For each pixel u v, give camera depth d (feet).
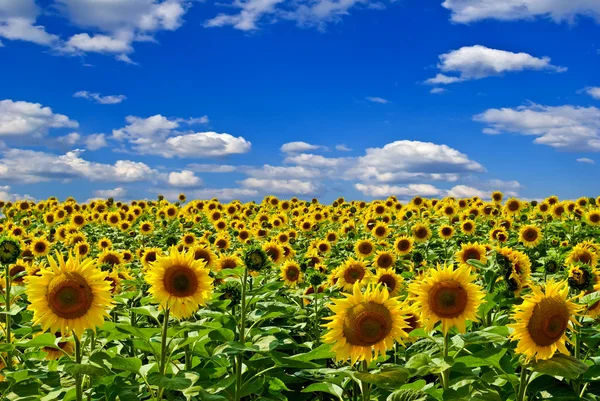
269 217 72.95
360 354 18.30
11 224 71.61
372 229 63.10
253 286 27.91
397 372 17.74
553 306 17.35
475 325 27.20
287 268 39.04
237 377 21.31
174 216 78.59
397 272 46.06
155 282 20.53
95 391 21.75
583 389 22.17
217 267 35.91
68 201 93.25
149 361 26.04
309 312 32.65
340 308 18.44
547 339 17.33
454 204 83.97
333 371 18.29
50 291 18.39
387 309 18.48
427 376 26.48
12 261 24.75
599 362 22.30
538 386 22.57
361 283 33.45
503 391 21.58
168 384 17.51
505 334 20.04
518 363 19.29
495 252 25.88
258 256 23.80
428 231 57.98
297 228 74.95
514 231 61.98
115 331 22.07
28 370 21.59
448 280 20.18
